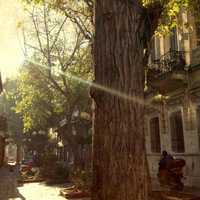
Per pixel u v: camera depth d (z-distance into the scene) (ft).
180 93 47.78
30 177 73.92
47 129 110.32
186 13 46.01
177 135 50.08
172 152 50.49
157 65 52.90
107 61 11.16
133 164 10.43
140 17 11.93
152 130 59.47
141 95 11.23
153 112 58.13
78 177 42.29
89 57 56.13
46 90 66.39
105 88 11.03
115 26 11.26
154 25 13.33
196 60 44.29
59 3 41.60
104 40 11.33
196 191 37.32
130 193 10.21
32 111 72.64
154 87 51.60
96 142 10.97
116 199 10.16
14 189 51.93
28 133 124.16
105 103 10.92
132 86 11.03
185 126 46.60
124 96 10.84
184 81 45.62
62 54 57.52
